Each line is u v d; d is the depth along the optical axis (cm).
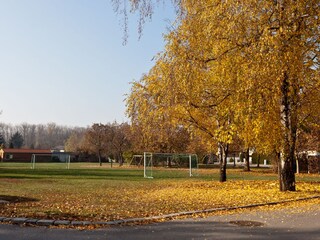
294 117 1555
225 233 824
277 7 1238
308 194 1562
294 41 1256
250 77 1230
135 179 2970
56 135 15575
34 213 1036
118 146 6556
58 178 2928
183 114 2167
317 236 802
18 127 15250
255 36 1245
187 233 823
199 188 2011
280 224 931
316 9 1287
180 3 1374
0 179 2677
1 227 870
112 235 801
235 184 2245
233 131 1491
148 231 842
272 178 3216
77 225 899
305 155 4400
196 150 5384
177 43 1445
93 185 2280
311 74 1400
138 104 1914
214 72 1606
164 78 1551
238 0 1247
